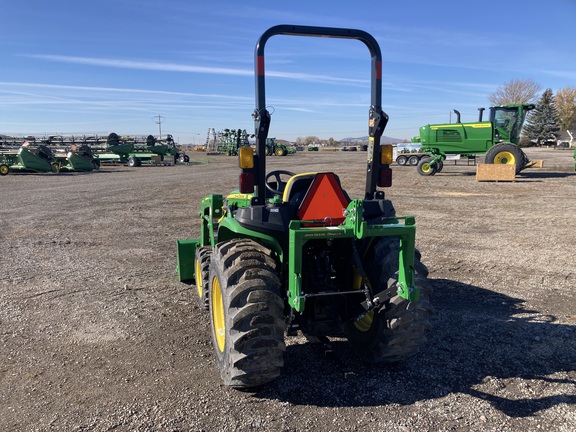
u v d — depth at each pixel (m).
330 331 3.94
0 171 26.08
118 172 28.66
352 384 3.75
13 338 4.61
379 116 3.78
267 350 3.31
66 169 28.38
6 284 6.34
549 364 4.05
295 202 3.79
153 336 4.67
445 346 4.44
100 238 9.34
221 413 3.34
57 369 4.00
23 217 11.82
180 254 6.29
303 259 3.91
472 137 21.95
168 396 3.57
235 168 32.16
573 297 5.74
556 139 73.06
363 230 3.26
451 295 5.88
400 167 29.56
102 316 5.19
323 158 45.41
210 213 5.64
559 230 9.62
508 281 6.40
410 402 3.48
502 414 3.32
